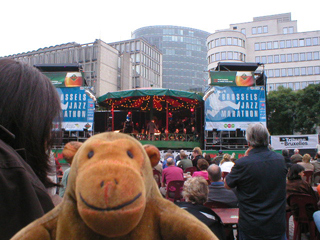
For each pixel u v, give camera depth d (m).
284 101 34.00
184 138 16.83
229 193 4.17
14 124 1.19
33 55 57.69
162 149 16.39
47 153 1.38
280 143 15.99
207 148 16.97
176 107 20.02
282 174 2.74
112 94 15.51
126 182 0.67
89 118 15.66
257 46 65.00
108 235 0.68
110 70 53.56
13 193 0.92
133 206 0.65
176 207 0.84
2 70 1.20
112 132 0.88
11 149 1.06
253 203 2.71
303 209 4.69
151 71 75.81
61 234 0.75
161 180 6.97
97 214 0.63
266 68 64.12
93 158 0.74
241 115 15.44
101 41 51.75
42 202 1.06
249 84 15.66
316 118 31.75
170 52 132.38
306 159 7.37
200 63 137.00
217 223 2.79
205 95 15.43
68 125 15.62
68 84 15.95
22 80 1.20
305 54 62.91
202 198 2.98
